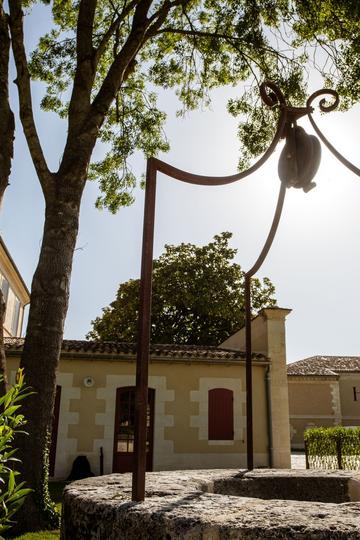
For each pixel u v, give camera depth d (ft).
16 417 7.06
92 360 44.93
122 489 7.79
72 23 40.70
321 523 4.89
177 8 39.93
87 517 6.68
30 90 26.40
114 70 28.66
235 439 45.98
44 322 22.81
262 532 4.80
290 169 9.33
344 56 34.35
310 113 9.43
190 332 87.86
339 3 31.63
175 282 88.74
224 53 41.32
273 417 46.44
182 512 5.63
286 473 11.35
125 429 44.32
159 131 44.01
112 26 30.25
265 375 48.01
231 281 89.97
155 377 46.29
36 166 25.40
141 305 7.31
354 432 46.06
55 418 43.06
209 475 10.62
